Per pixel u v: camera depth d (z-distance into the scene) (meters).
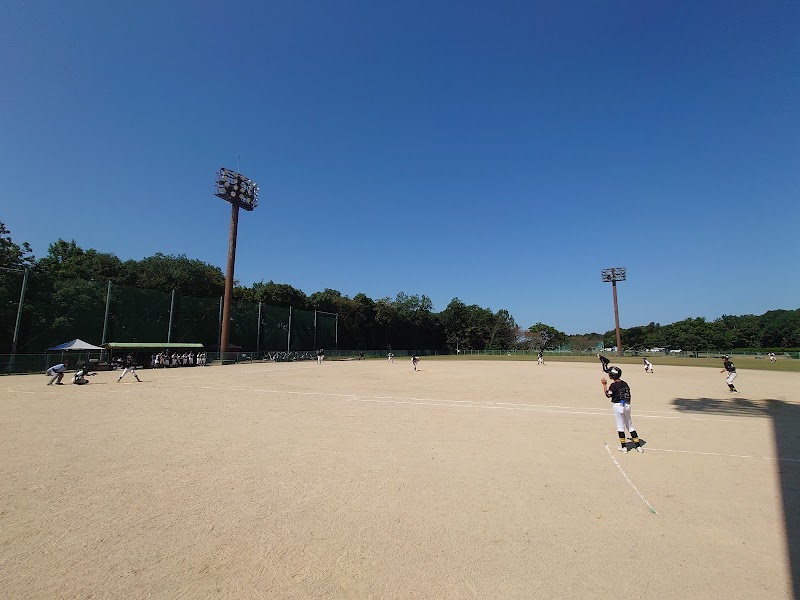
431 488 6.37
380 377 30.47
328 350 78.38
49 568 4.04
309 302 88.88
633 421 12.12
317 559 4.26
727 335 101.06
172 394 18.47
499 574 4.00
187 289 67.75
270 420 12.11
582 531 4.93
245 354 56.66
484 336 122.50
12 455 8.12
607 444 9.23
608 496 6.06
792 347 100.25
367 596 3.63
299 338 74.00
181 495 6.02
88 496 5.96
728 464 7.66
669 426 11.32
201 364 46.28
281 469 7.29
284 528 4.97
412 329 112.38
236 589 3.72
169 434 10.11
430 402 16.36
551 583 3.85
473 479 6.79
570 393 19.84
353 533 4.85
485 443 9.30
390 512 5.46
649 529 4.98
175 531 4.87
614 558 4.30
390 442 9.38
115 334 47.31
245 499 5.88
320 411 13.87
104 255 62.78
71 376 27.75
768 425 11.47
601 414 13.42
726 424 11.62
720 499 5.94
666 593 3.69
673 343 98.69
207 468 7.33
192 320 56.56
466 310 126.62
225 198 55.69
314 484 6.52
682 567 4.14
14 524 5.01
